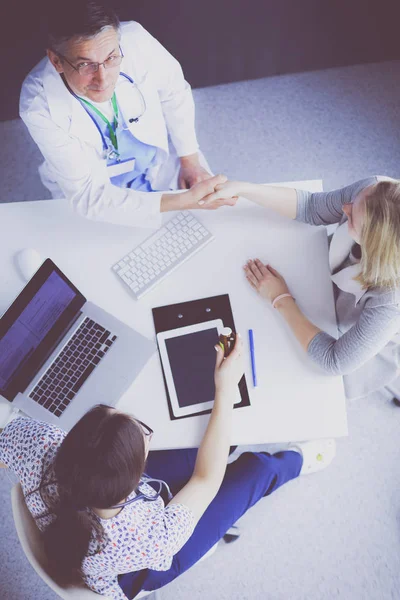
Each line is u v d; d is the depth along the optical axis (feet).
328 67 8.38
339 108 8.27
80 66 4.40
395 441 6.85
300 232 5.04
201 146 8.21
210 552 5.35
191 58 7.86
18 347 4.60
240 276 4.94
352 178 7.98
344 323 4.88
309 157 8.07
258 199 4.98
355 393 5.34
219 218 5.12
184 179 6.21
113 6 6.84
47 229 5.18
